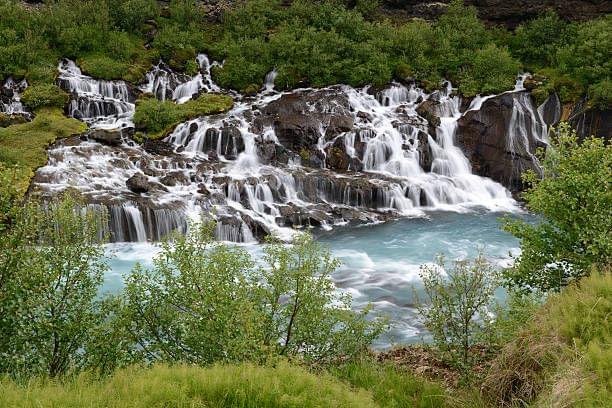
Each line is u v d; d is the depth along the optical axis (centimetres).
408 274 1631
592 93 2670
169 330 815
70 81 2842
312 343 843
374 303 1426
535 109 2759
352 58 3145
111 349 787
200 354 784
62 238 804
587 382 624
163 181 2155
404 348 1023
